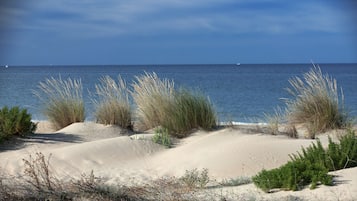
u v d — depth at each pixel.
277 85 44.75
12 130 10.54
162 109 11.98
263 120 15.26
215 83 50.06
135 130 12.52
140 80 13.01
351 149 7.54
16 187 6.64
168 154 9.66
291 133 10.59
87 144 9.84
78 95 13.45
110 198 6.27
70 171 8.59
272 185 6.45
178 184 7.39
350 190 5.97
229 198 6.17
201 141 10.00
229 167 8.40
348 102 23.47
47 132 12.64
